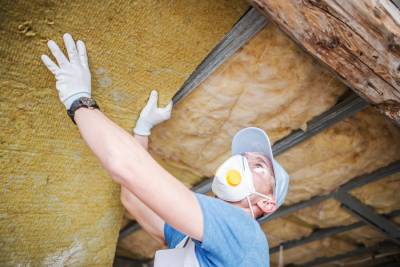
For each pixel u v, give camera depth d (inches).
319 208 100.7
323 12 37.6
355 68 42.1
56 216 51.4
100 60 41.6
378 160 72.9
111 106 46.7
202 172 81.0
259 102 58.7
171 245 46.4
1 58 37.3
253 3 38.6
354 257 132.7
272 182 44.9
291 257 141.2
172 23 41.2
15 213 48.1
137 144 34.3
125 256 159.3
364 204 92.9
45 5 35.2
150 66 44.6
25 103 41.3
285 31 41.0
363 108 55.9
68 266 56.8
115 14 38.4
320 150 71.5
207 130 65.8
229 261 34.5
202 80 52.2
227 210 35.9
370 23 38.2
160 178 32.5
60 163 47.8
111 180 52.6
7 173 44.9
